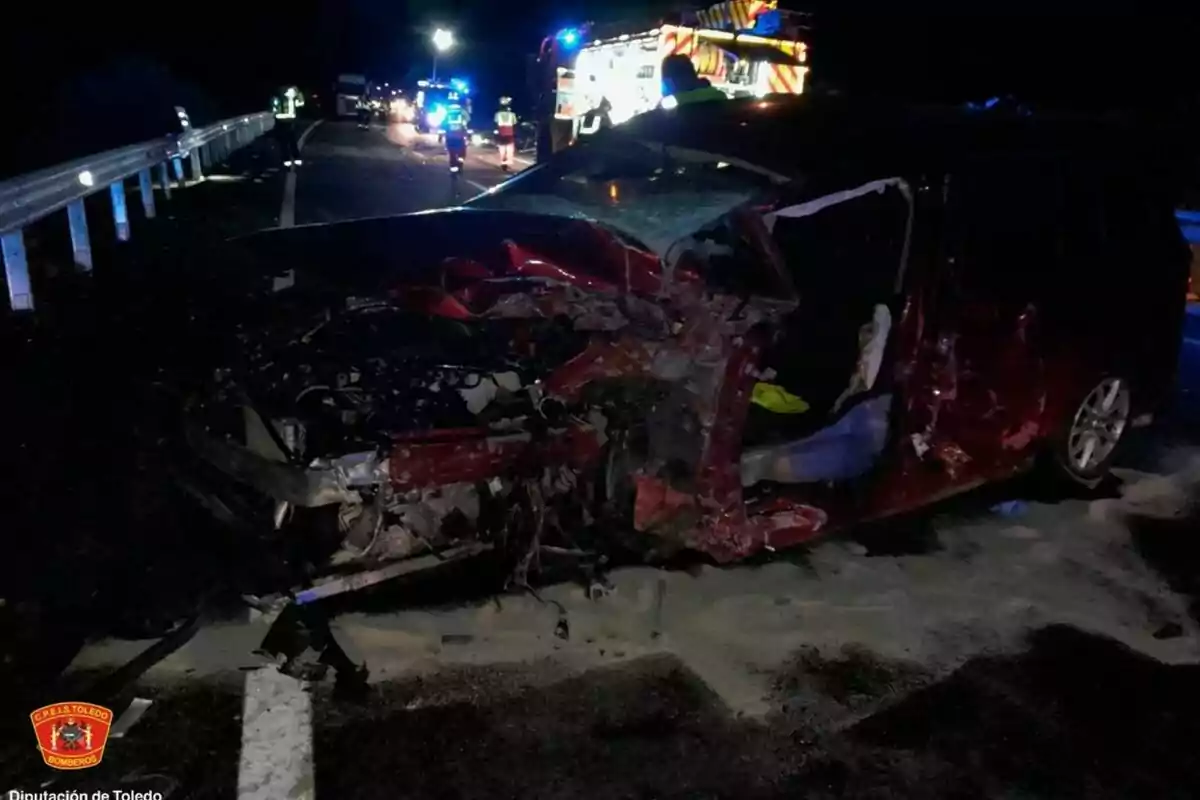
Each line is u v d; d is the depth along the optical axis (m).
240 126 26.03
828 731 3.16
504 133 23.00
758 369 3.67
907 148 4.33
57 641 3.25
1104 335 5.05
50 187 7.63
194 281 5.17
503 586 3.71
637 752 2.98
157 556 3.73
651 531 3.77
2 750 2.76
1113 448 5.45
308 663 3.21
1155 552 4.75
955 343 4.32
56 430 4.85
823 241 4.64
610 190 4.83
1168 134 5.46
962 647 3.73
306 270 4.09
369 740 2.92
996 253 4.48
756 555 4.30
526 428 3.40
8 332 6.38
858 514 4.22
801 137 4.50
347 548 3.34
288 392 3.37
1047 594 4.22
